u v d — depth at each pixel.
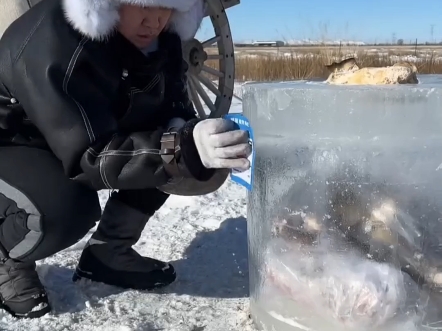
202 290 1.85
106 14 1.44
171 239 2.30
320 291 1.36
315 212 1.36
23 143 1.58
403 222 1.29
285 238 1.42
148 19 1.51
